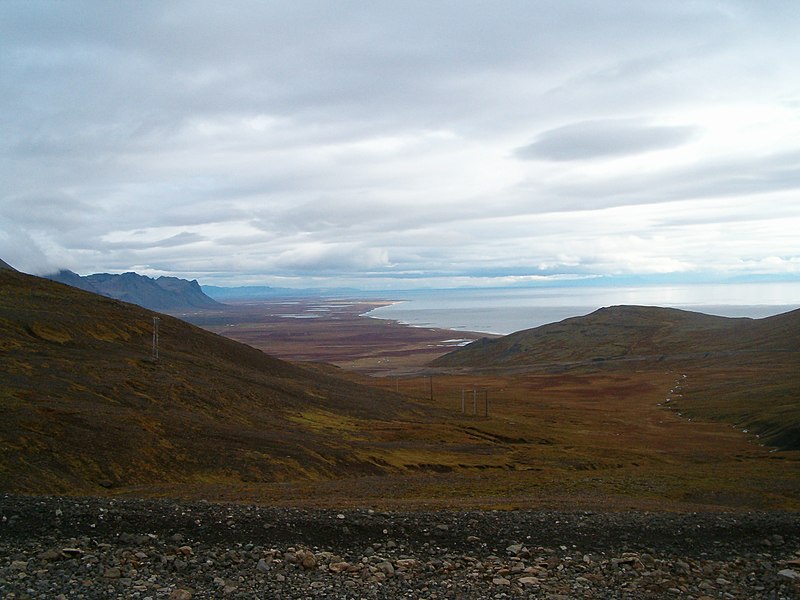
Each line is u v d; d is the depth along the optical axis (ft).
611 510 93.50
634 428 407.23
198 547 56.24
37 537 55.47
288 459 201.16
